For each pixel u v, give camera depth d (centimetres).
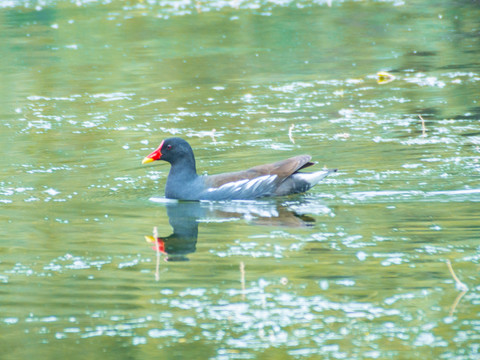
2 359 825
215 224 1274
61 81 2558
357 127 1892
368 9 3753
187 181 1443
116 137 1889
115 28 3434
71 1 4100
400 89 2305
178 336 877
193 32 3344
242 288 997
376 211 1298
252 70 2655
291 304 945
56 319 925
